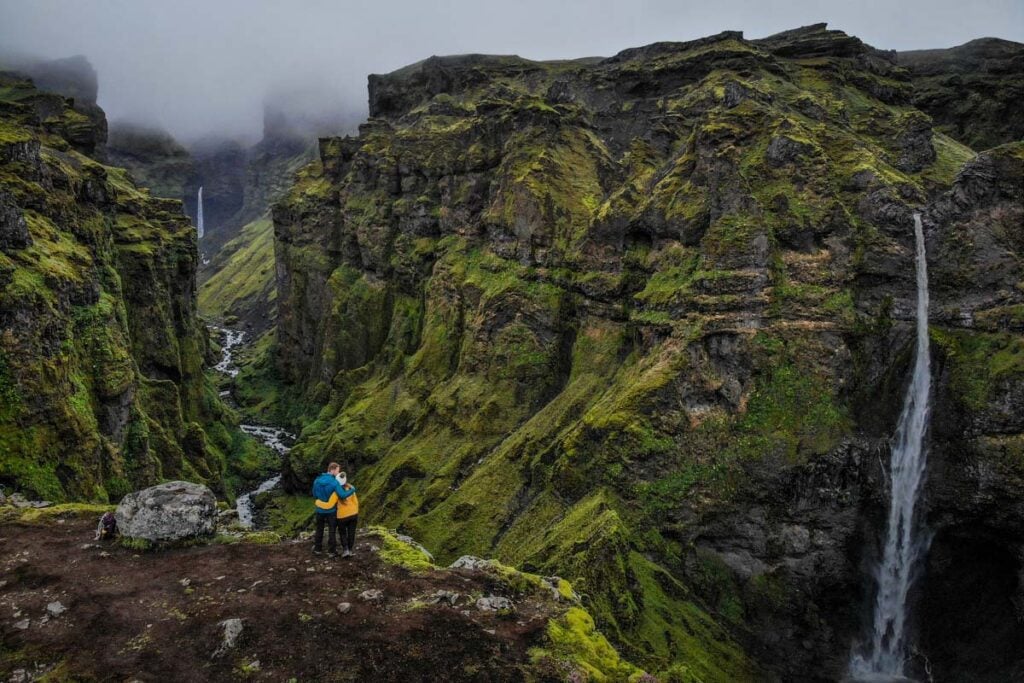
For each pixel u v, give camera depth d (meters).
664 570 59.28
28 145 81.31
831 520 62.53
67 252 75.94
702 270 70.38
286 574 28.20
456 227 119.75
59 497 54.19
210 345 198.38
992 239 63.22
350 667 22.64
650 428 65.69
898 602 61.53
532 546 64.75
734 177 71.12
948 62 143.62
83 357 72.19
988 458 58.09
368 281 147.88
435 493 84.88
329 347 148.50
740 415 65.25
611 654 26.86
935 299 65.44
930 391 63.09
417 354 116.31
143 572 28.05
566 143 106.56
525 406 90.62
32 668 21.75
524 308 94.62
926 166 85.81
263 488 117.56
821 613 61.25
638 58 145.38
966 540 60.03
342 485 29.83
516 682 23.17
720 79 106.00
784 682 57.19
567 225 95.38
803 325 66.62
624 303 82.25
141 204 135.38
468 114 156.25
